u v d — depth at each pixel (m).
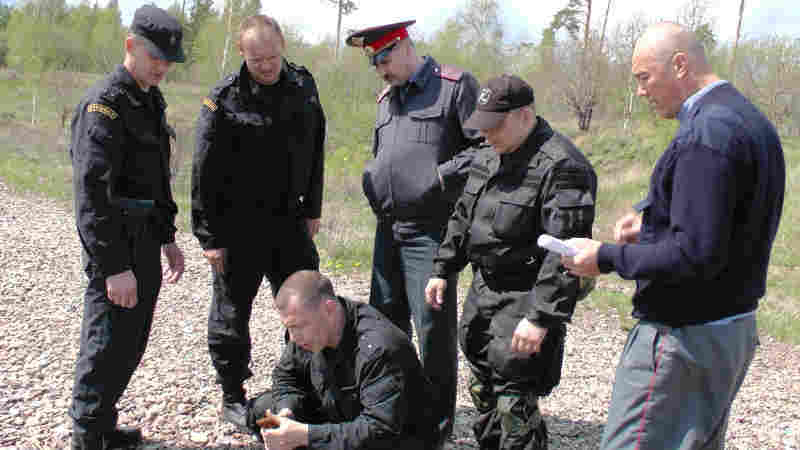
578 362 5.35
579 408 4.26
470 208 2.91
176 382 4.08
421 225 3.35
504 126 2.62
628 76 30.50
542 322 2.54
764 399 4.80
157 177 2.96
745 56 33.88
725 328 2.03
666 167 2.03
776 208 2.02
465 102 3.29
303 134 3.29
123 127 2.74
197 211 3.26
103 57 42.12
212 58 38.97
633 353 2.15
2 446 3.11
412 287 3.40
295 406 2.82
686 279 1.93
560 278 2.52
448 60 41.56
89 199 2.65
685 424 2.08
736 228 1.96
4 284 6.31
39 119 32.44
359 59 33.44
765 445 3.86
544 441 2.80
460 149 3.40
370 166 3.52
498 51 42.78
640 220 2.39
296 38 38.19
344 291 7.15
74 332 5.02
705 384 2.06
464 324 2.96
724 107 1.94
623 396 2.17
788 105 32.50
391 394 2.52
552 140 2.66
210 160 3.14
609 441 2.19
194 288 6.74
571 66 33.03
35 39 43.81
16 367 4.16
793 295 8.79
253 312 5.95
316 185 3.51
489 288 2.85
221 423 3.54
